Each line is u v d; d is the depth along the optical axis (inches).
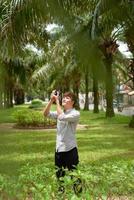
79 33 63.4
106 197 131.9
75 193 130.7
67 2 69.1
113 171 162.7
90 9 82.8
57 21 64.1
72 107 217.0
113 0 70.8
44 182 149.3
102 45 65.9
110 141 544.4
